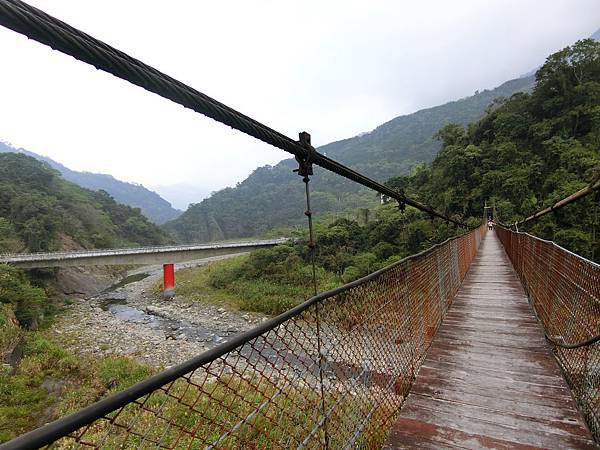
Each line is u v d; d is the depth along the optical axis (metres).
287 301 15.16
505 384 2.16
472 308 3.93
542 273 3.40
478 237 12.09
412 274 2.34
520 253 5.61
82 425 0.45
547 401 1.95
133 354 10.28
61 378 8.17
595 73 25.91
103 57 0.60
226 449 0.73
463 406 1.93
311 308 1.16
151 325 13.84
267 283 17.98
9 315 12.39
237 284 18.80
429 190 30.98
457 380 2.24
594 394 1.73
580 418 1.78
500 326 3.27
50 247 25.50
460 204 26.91
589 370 1.82
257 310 15.27
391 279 1.92
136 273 29.97
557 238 15.23
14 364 8.99
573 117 24.50
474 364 2.47
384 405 1.69
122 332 12.79
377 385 1.62
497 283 5.29
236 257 28.08
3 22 0.48
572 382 2.12
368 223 23.08
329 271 17.72
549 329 2.98
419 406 1.95
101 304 18.33
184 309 16.12
